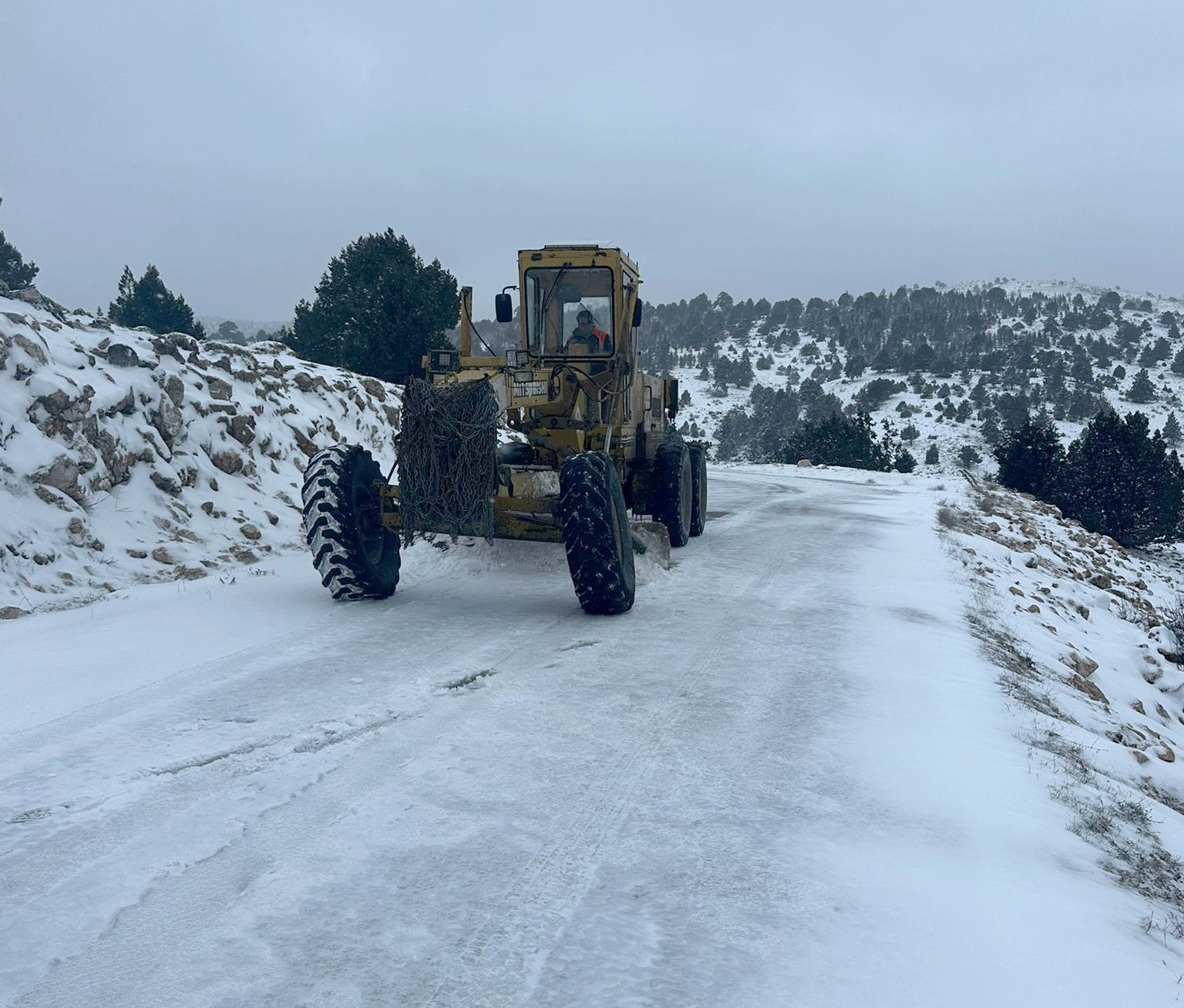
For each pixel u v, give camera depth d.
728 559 10.27
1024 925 2.96
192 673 5.29
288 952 2.67
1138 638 12.45
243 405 11.88
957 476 33.00
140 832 3.36
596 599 6.79
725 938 2.82
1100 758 5.21
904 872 3.27
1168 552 42.84
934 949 2.80
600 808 3.69
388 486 7.28
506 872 3.16
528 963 2.66
